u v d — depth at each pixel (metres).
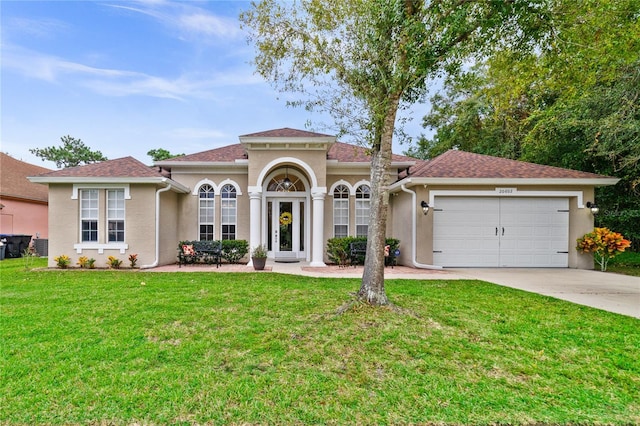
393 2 5.14
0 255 16.38
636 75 11.35
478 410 3.01
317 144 12.92
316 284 8.55
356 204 14.81
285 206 15.04
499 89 11.04
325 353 4.16
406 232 13.23
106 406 3.02
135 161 13.57
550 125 14.95
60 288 7.96
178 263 13.61
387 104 5.79
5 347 4.31
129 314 5.77
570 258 12.49
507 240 12.56
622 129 11.77
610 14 6.25
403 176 14.93
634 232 14.86
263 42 7.14
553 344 4.54
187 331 4.94
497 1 5.09
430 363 3.93
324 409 3.00
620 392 3.35
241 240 13.65
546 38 6.62
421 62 5.29
